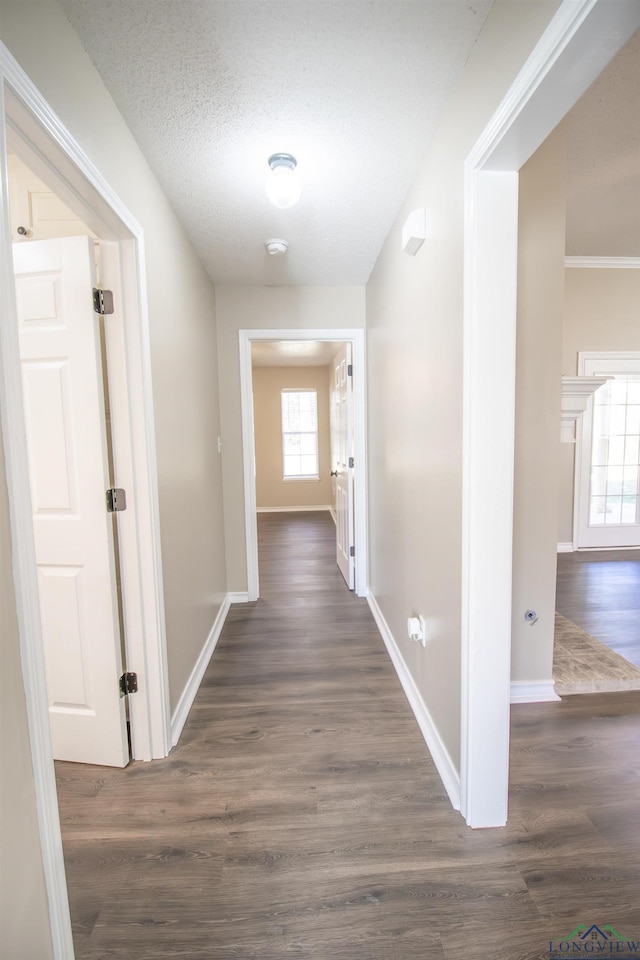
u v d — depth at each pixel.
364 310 3.29
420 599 1.90
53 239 1.54
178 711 1.96
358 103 1.43
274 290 3.25
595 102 1.87
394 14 1.13
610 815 1.46
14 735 0.83
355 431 3.41
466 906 1.18
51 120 1.02
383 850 1.34
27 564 0.85
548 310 1.97
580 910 1.17
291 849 1.35
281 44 1.21
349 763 1.72
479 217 1.22
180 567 2.07
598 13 0.75
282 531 5.99
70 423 1.59
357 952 1.08
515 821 1.44
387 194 1.98
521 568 2.07
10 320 0.81
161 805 1.53
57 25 1.08
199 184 1.87
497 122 1.07
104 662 1.68
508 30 1.04
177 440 2.07
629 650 2.49
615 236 3.54
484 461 1.29
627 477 4.46
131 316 1.60
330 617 3.15
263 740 1.86
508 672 1.36
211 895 1.22
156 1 1.08
